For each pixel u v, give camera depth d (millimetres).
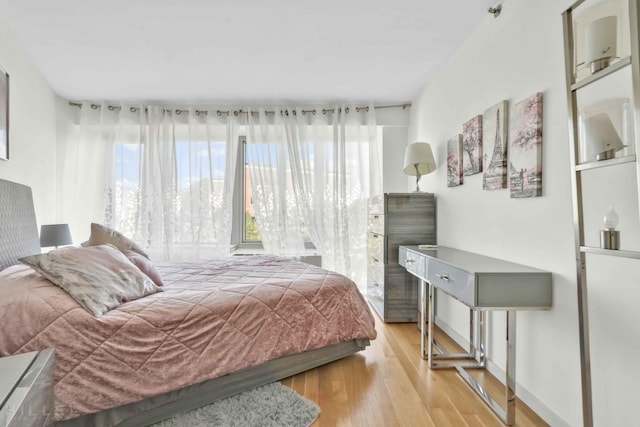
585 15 1430
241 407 1738
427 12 2326
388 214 3254
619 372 1308
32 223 2566
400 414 1729
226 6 2248
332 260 4074
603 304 1376
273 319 1936
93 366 1407
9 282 1554
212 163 4047
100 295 1580
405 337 2852
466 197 2619
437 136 3227
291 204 4086
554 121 1689
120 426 1509
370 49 2824
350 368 2236
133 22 2422
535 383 1783
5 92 2484
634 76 1051
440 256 2275
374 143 4039
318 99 3930
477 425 1652
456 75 2822
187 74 3256
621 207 1305
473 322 2418
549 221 1710
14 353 1335
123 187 3943
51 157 3500
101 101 3896
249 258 3105
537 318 1773
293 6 2258
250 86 3549
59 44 2725
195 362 1639
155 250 3908
